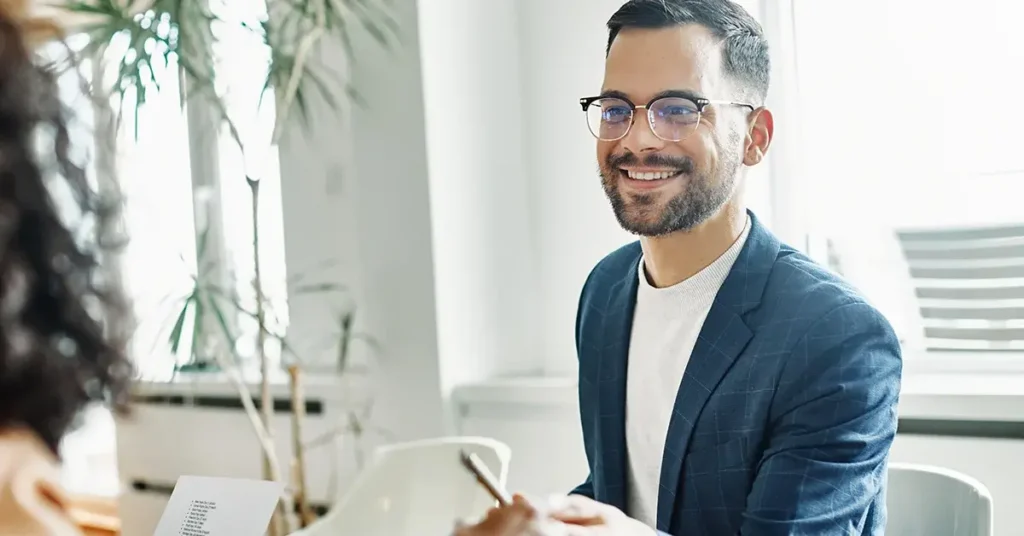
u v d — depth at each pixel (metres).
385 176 2.61
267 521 1.35
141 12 2.59
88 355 0.71
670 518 1.32
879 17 2.27
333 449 2.83
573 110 2.66
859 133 2.32
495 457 1.89
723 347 1.29
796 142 2.38
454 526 1.07
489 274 2.68
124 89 2.50
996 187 2.18
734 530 1.26
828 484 1.15
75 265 0.69
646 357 1.42
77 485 3.99
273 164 3.02
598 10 2.59
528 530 1.02
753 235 1.37
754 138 1.38
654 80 1.31
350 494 1.95
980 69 2.18
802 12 2.36
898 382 1.24
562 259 2.71
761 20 2.38
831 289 1.26
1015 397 1.85
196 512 1.39
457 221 2.59
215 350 2.81
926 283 2.27
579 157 2.66
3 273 0.62
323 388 2.85
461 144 2.60
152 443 3.31
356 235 2.83
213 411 3.15
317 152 2.89
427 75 2.51
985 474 1.90
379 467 1.97
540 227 2.74
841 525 1.14
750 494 1.21
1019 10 2.12
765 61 1.38
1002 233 2.17
